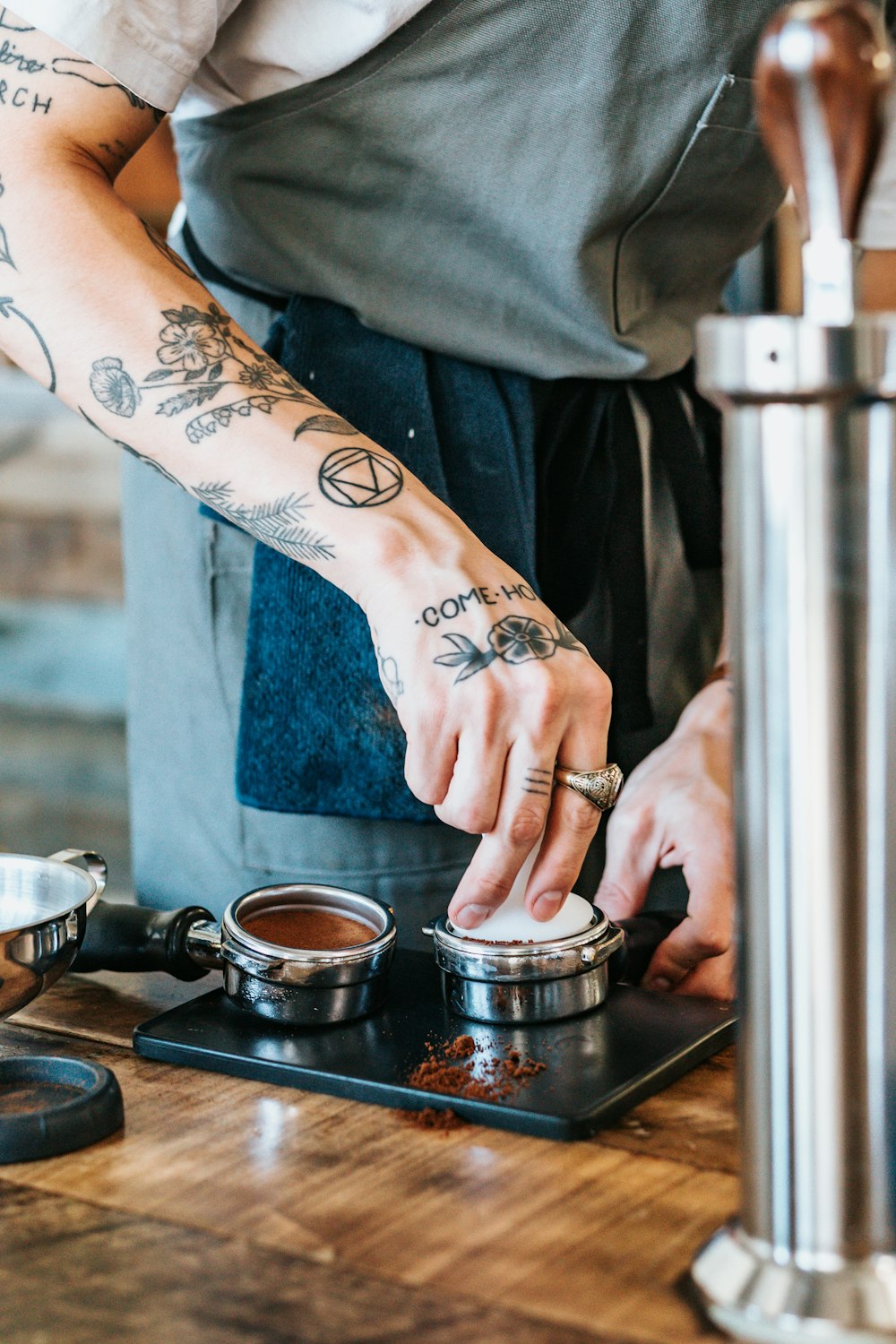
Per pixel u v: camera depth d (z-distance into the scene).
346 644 0.91
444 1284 0.45
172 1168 0.53
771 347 0.35
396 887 1.01
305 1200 0.51
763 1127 0.40
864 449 0.36
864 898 0.38
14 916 0.73
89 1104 0.56
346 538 0.69
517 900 0.68
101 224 0.73
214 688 1.05
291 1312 0.43
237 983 0.68
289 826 1.03
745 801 0.39
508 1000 0.67
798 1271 0.40
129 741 1.13
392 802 0.92
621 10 0.79
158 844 1.12
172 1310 0.44
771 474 0.37
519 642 0.66
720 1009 0.69
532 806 0.65
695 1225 0.48
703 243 0.96
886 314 0.36
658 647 1.03
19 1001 0.63
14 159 0.72
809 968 0.38
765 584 0.37
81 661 2.74
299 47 0.82
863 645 0.37
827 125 0.33
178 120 0.92
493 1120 0.57
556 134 0.84
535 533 0.93
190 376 0.72
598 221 0.88
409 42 0.82
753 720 0.38
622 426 0.97
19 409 2.67
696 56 0.82
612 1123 0.57
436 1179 0.52
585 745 0.67
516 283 0.91
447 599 0.67
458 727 0.66
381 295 0.91
